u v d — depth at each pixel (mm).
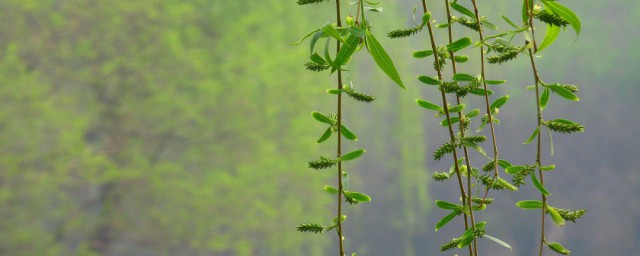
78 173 12977
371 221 24516
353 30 833
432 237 25000
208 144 14312
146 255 15281
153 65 13906
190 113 13648
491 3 18625
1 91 11977
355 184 23844
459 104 941
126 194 13867
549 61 26812
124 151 13945
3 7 13203
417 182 22641
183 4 14234
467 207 942
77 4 13438
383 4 19891
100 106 13820
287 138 14711
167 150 14758
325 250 22953
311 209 15367
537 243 25391
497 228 25703
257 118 14430
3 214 12438
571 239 25891
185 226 13875
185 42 14547
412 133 22109
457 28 14430
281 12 15820
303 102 14969
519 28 829
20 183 12336
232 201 13836
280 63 14633
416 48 22984
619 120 26625
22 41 13570
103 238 14148
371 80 22516
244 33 14695
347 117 22922
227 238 14180
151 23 13922
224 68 14242
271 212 13789
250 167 13898
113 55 13836
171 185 13594
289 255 15914
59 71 13852
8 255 12492
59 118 12359
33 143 12289
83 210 14078
